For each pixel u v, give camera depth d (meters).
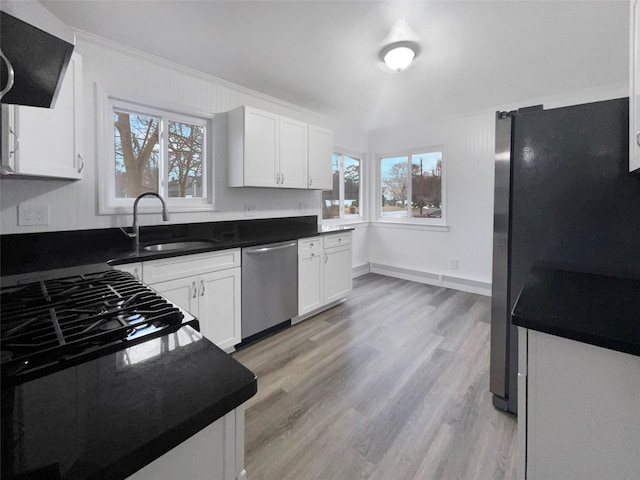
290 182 3.05
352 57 2.35
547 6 1.74
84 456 0.38
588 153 1.32
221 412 0.49
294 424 1.59
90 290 1.00
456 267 4.03
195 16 1.85
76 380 0.53
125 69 2.24
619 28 1.95
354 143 4.61
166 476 0.45
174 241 2.48
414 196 4.50
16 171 1.43
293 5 1.75
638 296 1.05
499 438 1.49
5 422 0.43
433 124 4.13
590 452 0.88
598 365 0.85
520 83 2.84
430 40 2.10
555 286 1.18
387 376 2.02
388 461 1.36
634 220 1.25
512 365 1.62
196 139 2.76
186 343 0.68
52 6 1.75
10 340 0.64
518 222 1.51
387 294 3.81
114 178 2.29
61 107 1.68
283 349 2.40
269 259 2.55
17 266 1.47
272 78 2.74
